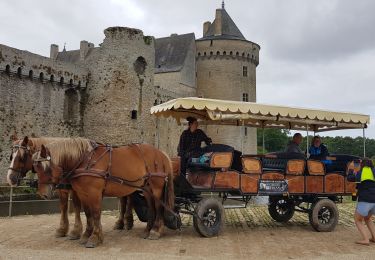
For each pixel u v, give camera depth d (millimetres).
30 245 8203
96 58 33875
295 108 10555
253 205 16750
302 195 10789
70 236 8797
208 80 53750
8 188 23453
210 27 57281
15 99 28656
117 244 8406
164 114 11094
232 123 12992
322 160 11523
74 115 33531
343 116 11117
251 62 55562
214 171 9680
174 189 9812
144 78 34250
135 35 33719
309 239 9438
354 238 9641
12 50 28219
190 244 8555
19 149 8172
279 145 74375
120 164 8555
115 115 32750
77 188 8203
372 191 8891
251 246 8508
